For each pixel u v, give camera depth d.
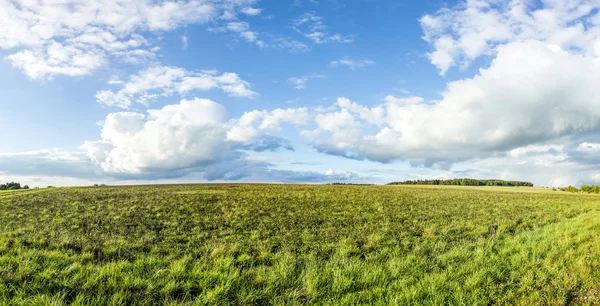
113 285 7.26
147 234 15.61
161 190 58.06
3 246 10.79
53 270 7.99
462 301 6.87
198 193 49.69
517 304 6.75
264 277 8.11
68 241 12.56
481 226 18.41
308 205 31.94
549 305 6.76
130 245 12.70
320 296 7.19
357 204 33.84
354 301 6.90
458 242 13.67
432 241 13.90
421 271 9.03
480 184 185.62
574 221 20.73
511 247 11.83
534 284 7.99
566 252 10.81
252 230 17.14
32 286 7.00
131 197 41.34
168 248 12.43
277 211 26.45
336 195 48.81
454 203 38.19
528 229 17.88
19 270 7.75
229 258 10.16
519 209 31.33
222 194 47.81
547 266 9.28
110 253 11.15
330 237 15.10
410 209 29.31
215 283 7.76
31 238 13.70
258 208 28.66
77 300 6.29
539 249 11.32
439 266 9.76
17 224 19.39
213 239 14.59
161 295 7.04
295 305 6.68
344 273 8.47
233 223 19.62
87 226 18.41
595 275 8.39
